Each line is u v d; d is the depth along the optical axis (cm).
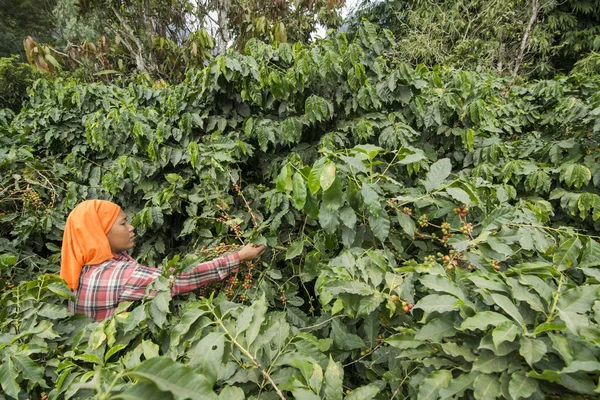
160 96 329
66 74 690
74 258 161
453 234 144
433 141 264
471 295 105
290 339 115
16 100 824
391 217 156
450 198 154
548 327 76
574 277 134
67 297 152
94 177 289
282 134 226
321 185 124
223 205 213
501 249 123
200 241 222
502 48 745
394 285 115
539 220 170
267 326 110
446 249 166
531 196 244
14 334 136
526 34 734
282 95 228
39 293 150
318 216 145
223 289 188
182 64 734
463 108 241
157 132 244
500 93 427
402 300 114
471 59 726
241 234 194
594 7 877
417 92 231
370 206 128
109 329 123
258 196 237
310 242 181
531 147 273
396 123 222
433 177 150
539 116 331
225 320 115
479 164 250
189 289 162
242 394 88
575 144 243
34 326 138
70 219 163
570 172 223
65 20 1041
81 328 148
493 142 249
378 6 1064
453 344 88
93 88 369
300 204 133
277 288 194
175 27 764
